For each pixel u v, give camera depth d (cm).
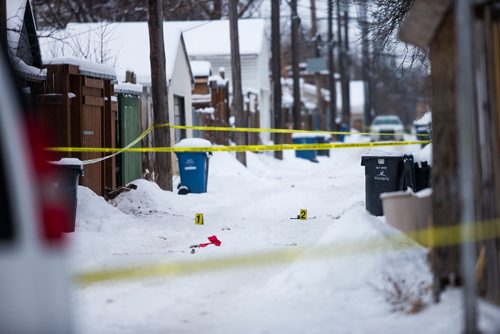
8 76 989
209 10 12088
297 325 1577
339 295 1770
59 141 3325
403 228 1939
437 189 1639
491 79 1520
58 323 952
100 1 9669
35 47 3712
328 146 3212
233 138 7250
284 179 5859
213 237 2675
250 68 9606
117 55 5478
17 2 3491
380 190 3102
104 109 3750
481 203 1528
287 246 2619
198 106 7294
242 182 5366
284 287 1872
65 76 3325
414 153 3222
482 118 1528
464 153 1304
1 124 951
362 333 1490
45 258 939
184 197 4188
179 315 1723
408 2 3338
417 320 1540
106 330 1605
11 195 936
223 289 1970
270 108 10975
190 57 9394
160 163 4288
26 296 927
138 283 2059
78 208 3011
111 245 2625
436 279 1627
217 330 1583
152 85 4278
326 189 4716
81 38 5991
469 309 1307
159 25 4256
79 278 2123
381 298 1716
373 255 1827
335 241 1862
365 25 6069
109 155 3762
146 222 3234
